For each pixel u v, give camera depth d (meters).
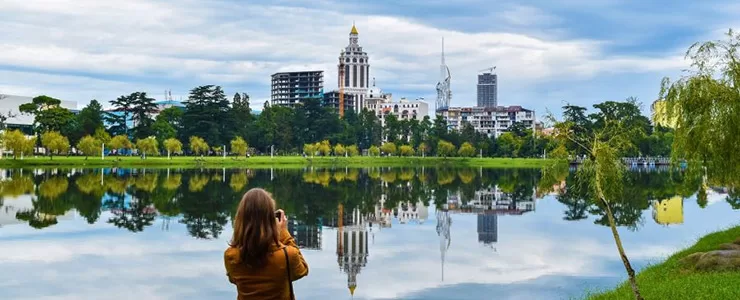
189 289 24.75
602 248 34.19
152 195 63.53
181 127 168.50
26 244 34.75
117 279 26.38
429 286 25.77
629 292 18.86
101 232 39.34
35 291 24.28
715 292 16.44
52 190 67.25
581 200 63.59
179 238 37.19
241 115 186.38
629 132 15.12
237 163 145.38
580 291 24.33
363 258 32.09
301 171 122.31
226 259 7.12
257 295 6.97
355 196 68.06
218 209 52.09
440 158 188.38
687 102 20.22
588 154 14.70
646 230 40.41
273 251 7.01
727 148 20.45
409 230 42.50
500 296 23.94
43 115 144.50
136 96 159.00
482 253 33.28
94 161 128.25
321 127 193.75
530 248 34.66
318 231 42.00
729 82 20.53
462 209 56.03
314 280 26.83
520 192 75.44
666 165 157.75
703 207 53.41
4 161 115.50
